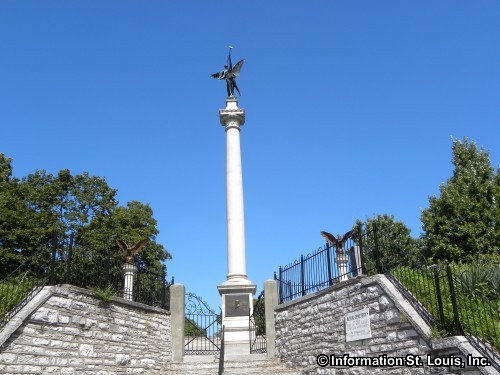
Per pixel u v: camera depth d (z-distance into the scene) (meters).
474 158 28.09
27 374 10.94
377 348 11.66
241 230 21.70
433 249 25.31
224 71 24.89
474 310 10.25
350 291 13.05
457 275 11.08
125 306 14.70
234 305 19.45
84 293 13.09
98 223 34.50
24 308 11.28
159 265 35.94
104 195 36.31
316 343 14.20
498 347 9.06
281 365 15.45
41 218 30.58
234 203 22.06
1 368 10.35
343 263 15.78
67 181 35.03
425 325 10.30
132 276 16.25
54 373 11.65
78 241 32.78
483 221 24.78
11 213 29.20
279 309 16.34
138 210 37.28
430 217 26.59
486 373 8.45
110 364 13.55
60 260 14.18
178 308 17.02
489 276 11.60
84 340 12.77
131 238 34.34
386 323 11.48
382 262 12.75
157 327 16.02
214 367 15.30
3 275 27.84
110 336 13.77
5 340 10.41
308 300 14.96
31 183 33.94
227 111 23.56
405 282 11.83
